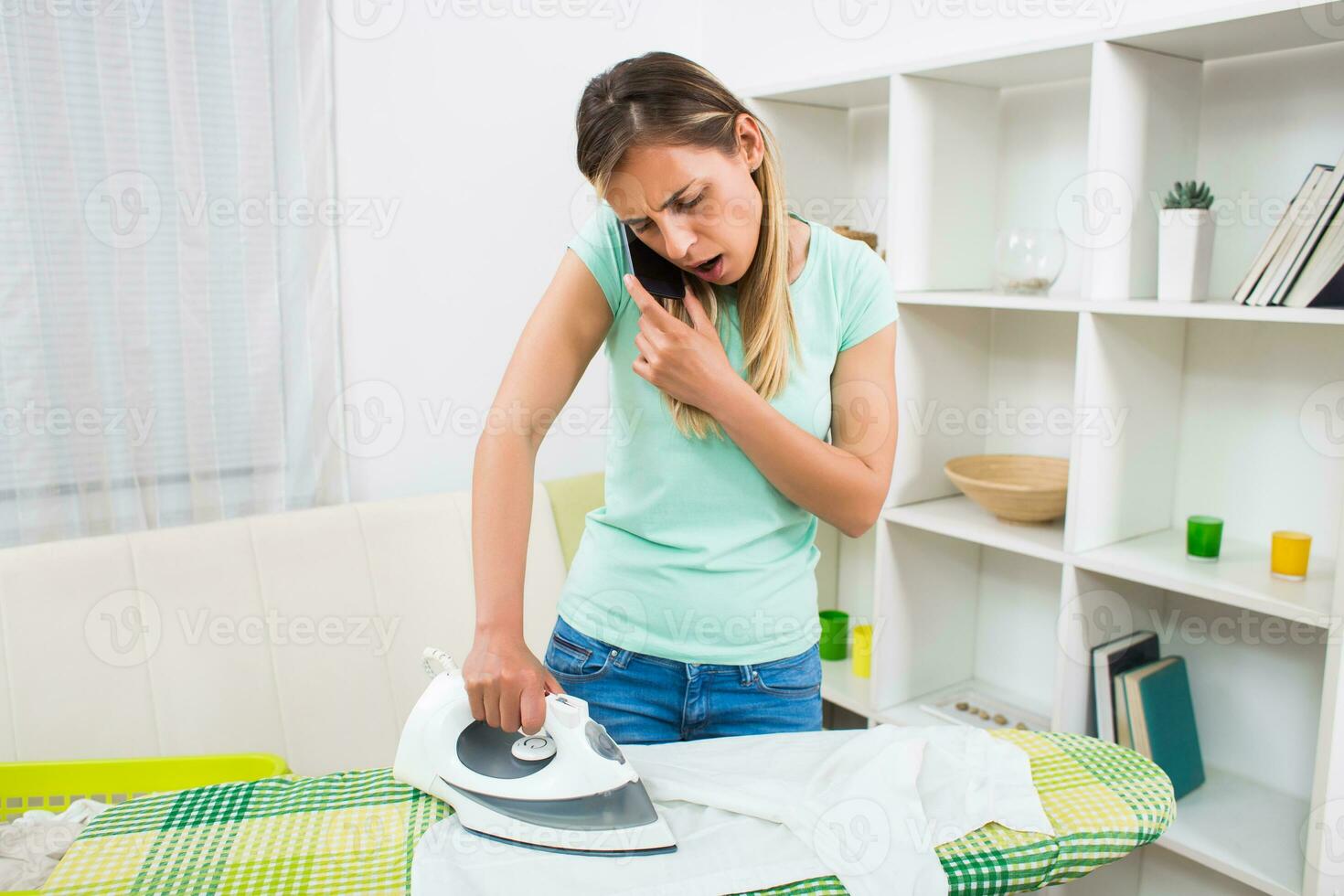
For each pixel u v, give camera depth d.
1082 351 1.76
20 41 1.65
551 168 2.36
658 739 1.24
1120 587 1.94
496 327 2.32
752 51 2.60
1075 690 1.89
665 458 1.18
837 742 1.12
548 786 0.94
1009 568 2.32
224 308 1.92
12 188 1.66
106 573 1.67
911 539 2.21
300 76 1.94
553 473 2.46
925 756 1.07
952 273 2.17
